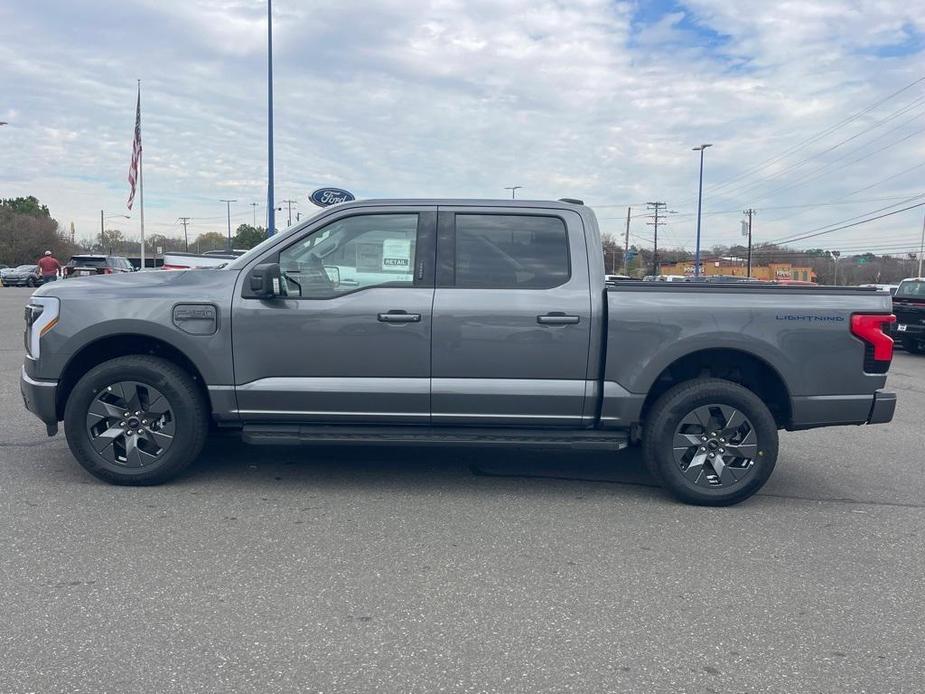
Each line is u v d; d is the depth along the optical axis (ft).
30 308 18.25
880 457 23.79
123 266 127.54
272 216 74.23
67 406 17.81
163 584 13.06
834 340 17.81
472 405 17.87
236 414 17.97
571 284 17.92
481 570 14.02
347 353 17.71
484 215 18.16
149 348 18.83
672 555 15.01
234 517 16.46
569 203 18.39
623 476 20.49
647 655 11.14
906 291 57.93
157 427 18.07
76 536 15.12
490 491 18.88
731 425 17.85
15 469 19.40
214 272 18.20
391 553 14.71
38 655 10.72
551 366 17.78
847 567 14.61
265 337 17.70
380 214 18.12
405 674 10.48
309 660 10.77
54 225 274.77
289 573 13.65
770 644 11.55
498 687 10.21
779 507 18.28
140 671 10.39
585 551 15.10
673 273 269.64
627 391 17.76
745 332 17.63
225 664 10.61
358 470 20.36
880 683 10.54
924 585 13.84
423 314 17.61
